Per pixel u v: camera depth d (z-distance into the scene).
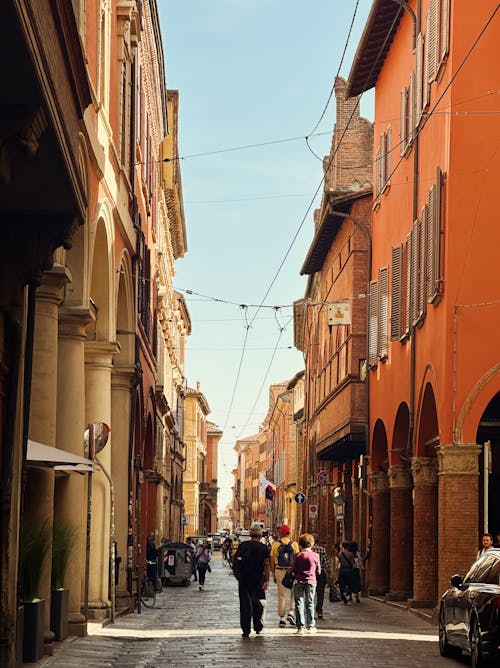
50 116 11.80
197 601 37.94
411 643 21.70
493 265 26.64
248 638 21.77
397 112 35.00
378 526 39.22
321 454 53.06
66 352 21.66
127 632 23.31
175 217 63.53
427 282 28.84
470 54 26.69
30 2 9.79
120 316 31.11
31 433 18.92
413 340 30.91
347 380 42.66
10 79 10.88
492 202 26.69
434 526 30.59
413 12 31.91
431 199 28.23
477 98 26.69
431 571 30.69
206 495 133.38
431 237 28.11
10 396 15.55
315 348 59.47
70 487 21.62
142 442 41.44
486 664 16.83
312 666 16.91
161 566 50.66
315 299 60.69
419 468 30.44
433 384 28.09
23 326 15.92
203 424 130.38
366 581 40.56
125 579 30.41
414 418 30.81
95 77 23.33
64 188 13.86
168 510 68.06
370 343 38.91
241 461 191.88
